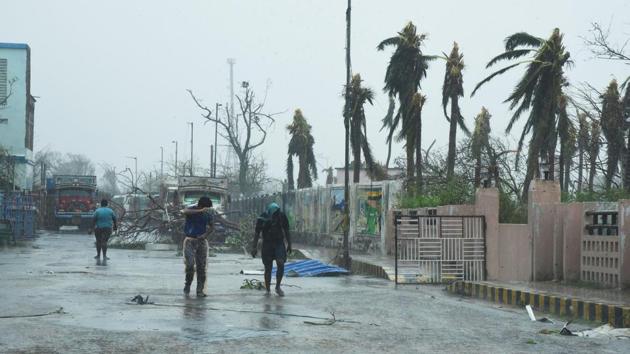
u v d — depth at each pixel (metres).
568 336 9.14
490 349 8.03
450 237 17.66
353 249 31.72
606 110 24.09
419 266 17.62
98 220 23.91
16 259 23.39
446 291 15.83
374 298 13.23
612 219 13.88
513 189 25.33
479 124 32.44
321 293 13.98
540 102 26.70
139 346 7.66
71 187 55.12
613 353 7.96
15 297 11.91
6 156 47.06
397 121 33.25
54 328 8.66
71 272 18.02
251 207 55.78
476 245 17.67
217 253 30.72
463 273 17.59
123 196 65.69
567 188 26.61
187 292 13.06
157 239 33.81
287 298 12.86
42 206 57.78
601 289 13.56
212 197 40.22
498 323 10.27
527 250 16.22
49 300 11.57
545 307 12.25
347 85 23.42
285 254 13.70
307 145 53.88
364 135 36.97
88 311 10.31
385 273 18.52
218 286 14.98
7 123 56.38
